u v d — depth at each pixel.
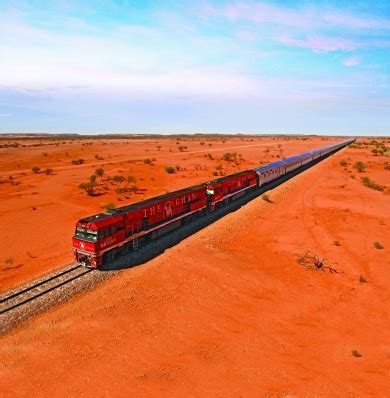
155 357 16.08
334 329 19.83
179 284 23.03
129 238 27.08
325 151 100.81
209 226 35.25
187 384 14.56
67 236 32.91
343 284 25.42
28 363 15.34
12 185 55.31
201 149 123.31
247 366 16.06
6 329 17.81
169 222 32.00
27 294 21.03
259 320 20.08
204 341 17.59
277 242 32.91
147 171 70.00
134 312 19.55
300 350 17.66
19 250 29.30
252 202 45.50
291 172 70.00
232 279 24.42
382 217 41.75
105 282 22.94
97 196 48.62
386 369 16.50
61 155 98.75
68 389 13.91
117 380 14.50
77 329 17.67
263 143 171.25
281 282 25.08
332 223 38.84
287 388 14.83
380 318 21.27
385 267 28.16
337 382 15.45
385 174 72.19
